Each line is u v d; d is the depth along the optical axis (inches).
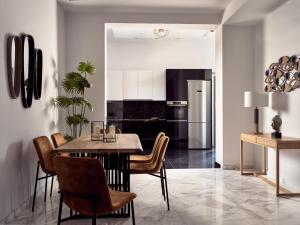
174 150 335.6
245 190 166.4
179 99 344.8
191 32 313.3
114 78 346.9
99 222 118.5
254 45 226.4
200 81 345.4
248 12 196.9
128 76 347.3
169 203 143.6
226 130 226.7
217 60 237.3
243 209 134.6
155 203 143.6
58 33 200.8
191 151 328.2
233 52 226.5
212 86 351.9
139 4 206.7
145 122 347.9
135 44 356.5
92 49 219.8
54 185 177.6
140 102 355.6
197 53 360.2
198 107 345.7
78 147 114.8
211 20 226.2
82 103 201.0
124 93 347.9
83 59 219.5
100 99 220.4
